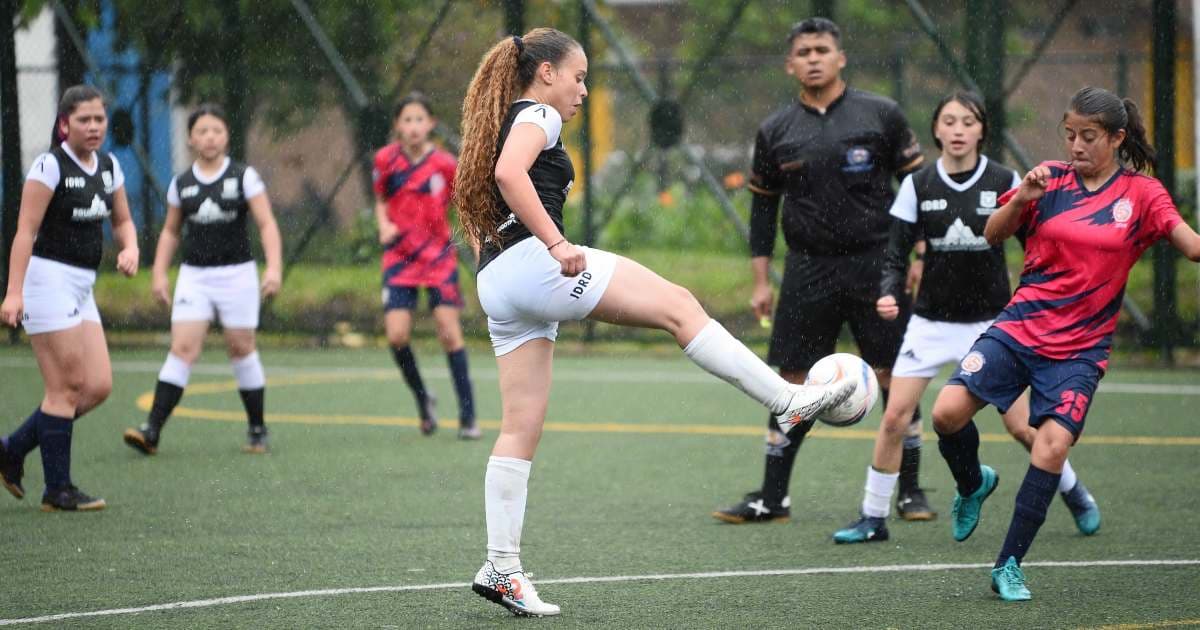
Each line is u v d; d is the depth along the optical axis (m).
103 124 14.09
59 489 14.34
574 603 10.27
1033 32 37.69
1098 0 37.00
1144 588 10.53
